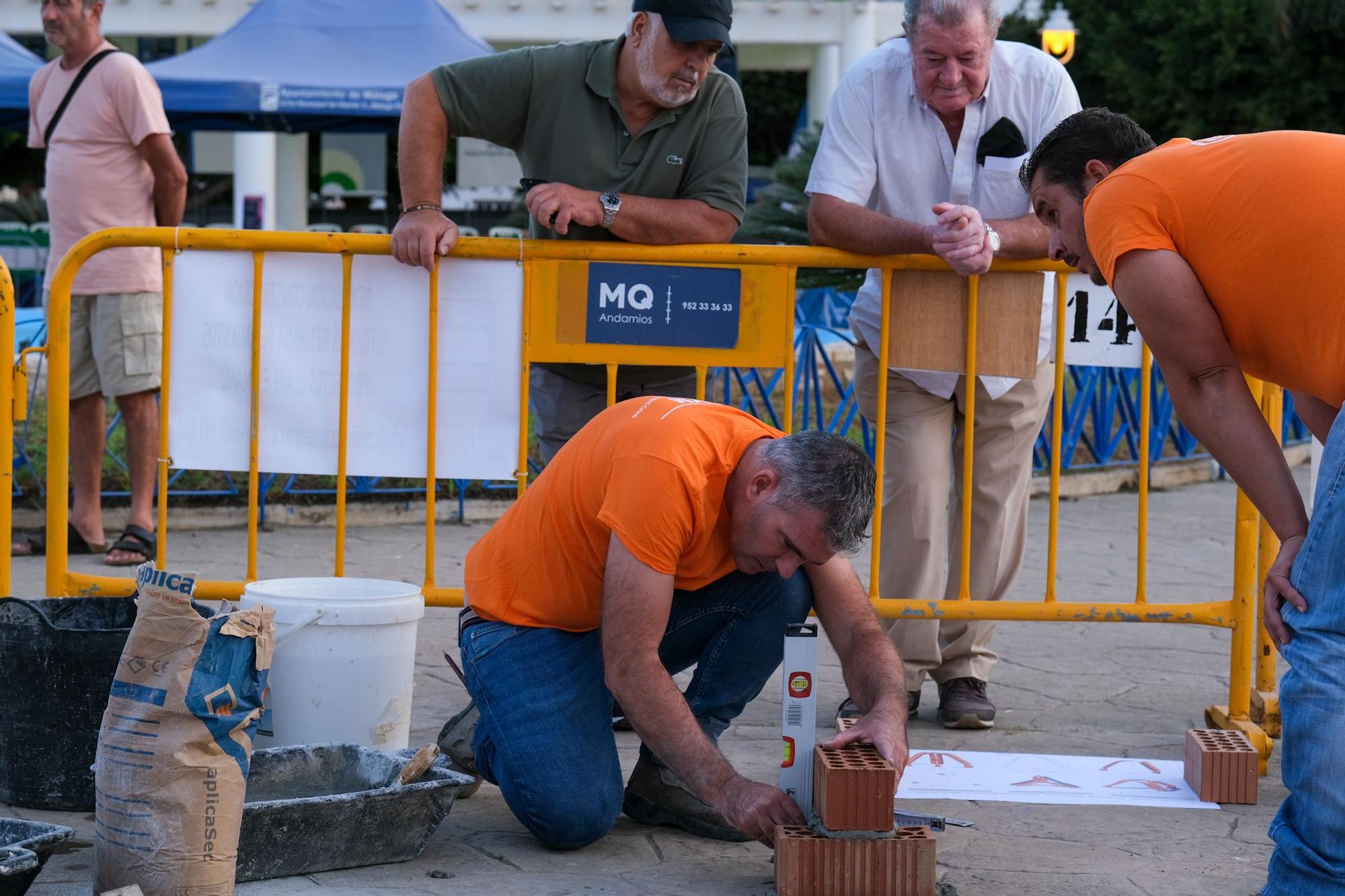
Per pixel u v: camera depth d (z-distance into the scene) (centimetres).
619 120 416
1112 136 317
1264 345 290
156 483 745
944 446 440
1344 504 273
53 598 364
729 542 311
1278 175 283
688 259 407
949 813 360
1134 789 381
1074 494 987
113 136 633
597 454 313
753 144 2300
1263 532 432
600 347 410
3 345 400
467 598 341
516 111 417
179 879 273
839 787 289
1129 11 1975
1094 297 421
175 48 1841
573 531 316
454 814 357
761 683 344
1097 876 318
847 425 957
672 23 389
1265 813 365
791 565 294
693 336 410
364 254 407
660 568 294
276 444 412
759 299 410
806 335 915
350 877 309
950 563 459
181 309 409
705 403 315
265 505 788
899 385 436
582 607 323
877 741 301
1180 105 1859
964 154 424
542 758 317
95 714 340
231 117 1080
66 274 404
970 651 441
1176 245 290
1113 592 677
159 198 649
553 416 450
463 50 1005
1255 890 311
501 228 1659
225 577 640
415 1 1024
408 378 411
